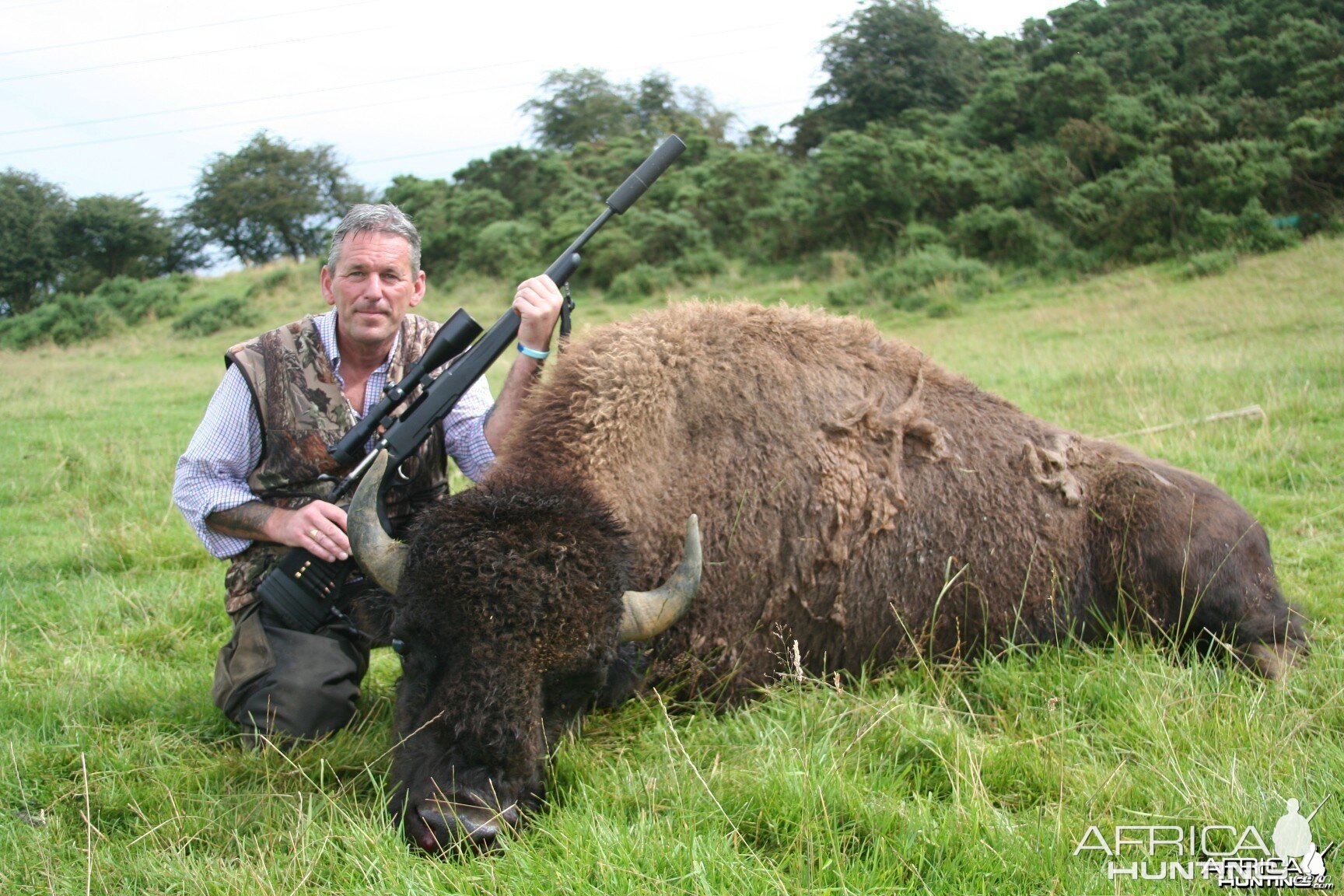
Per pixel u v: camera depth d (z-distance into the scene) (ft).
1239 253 70.23
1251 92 96.89
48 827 8.89
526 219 115.55
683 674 12.00
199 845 8.75
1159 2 133.39
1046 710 10.75
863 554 12.74
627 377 11.77
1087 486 13.70
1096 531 13.56
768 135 149.38
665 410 11.98
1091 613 13.55
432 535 8.95
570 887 7.64
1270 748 9.53
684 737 10.82
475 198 118.52
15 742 10.53
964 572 13.02
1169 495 13.34
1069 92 105.19
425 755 8.54
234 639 11.04
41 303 149.89
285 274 115.65
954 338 57.11
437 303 96.07
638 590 10.25
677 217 97.30
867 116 153.58
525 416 11.51
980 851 8.00
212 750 10.60
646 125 185.98
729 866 7.72
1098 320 56.03
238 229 179.52
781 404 12.75
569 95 190.90
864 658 13.03
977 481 13.32
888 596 12.89
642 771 9.50
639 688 11.48
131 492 23.84
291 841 8.36
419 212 132.16
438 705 8.57
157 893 7.85
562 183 124.06
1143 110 92.58
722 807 8.67
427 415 10.95
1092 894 7.53
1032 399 31.48
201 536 11.19
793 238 94.79
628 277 92.22
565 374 11.78
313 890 7.82
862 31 157.58
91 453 28.66
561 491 9.62
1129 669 11.48
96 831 8.64
